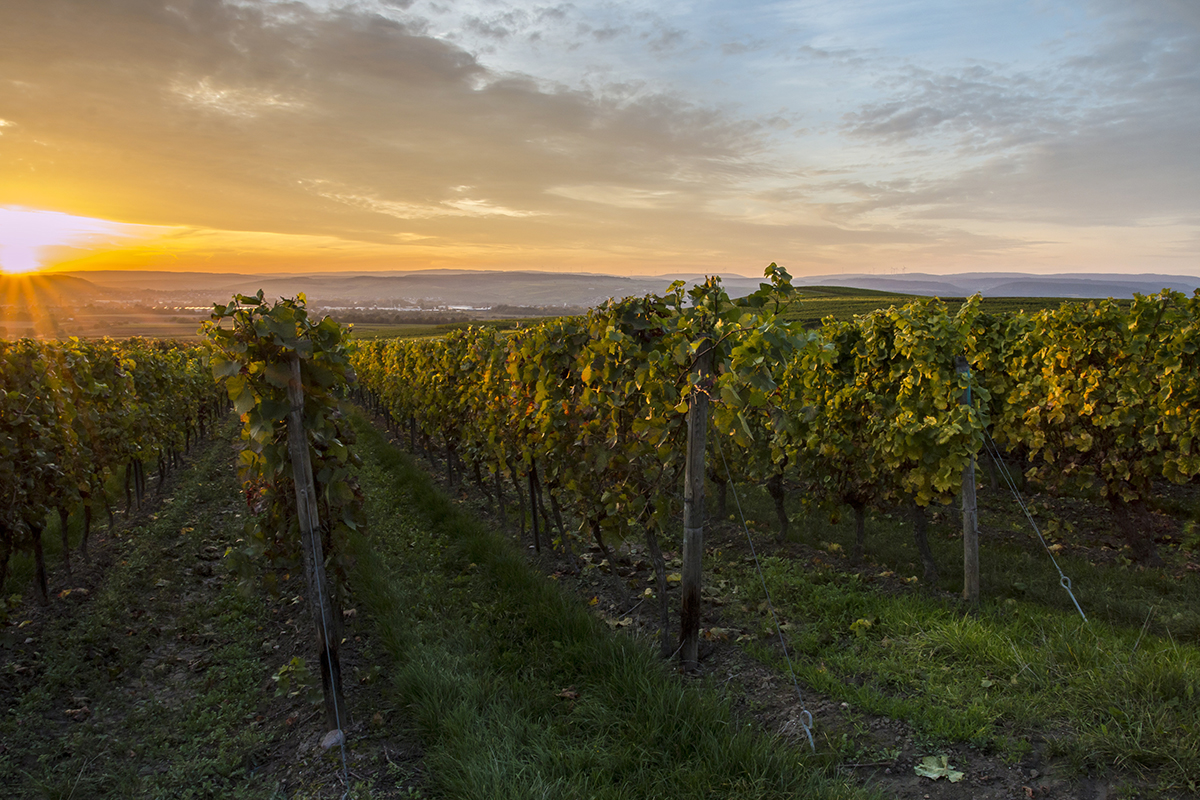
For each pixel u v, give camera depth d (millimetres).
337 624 5219
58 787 3521
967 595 5574
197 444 17406
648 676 4195
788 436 7375
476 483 12062
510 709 4090
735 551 7426
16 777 3711
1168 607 5520
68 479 6797
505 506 10312
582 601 6082
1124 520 7219
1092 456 7500
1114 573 6414
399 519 8719
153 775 3719
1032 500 9469
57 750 3938
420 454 16234
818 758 3473
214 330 4289
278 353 4312
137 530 8641
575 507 6434
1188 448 6750
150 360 12453
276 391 4340
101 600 6082
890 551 7172
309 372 4570
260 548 5074
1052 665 4141
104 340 12859
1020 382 9320
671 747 3600
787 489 10328
